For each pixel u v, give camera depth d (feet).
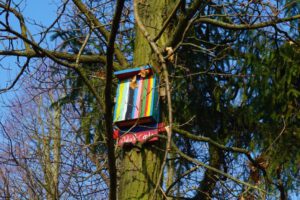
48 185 25.55
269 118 19.65
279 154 18.71
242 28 16.10
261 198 16.05
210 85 20.03
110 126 12.59
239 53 19.76
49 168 26.32
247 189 15.40
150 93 14.39
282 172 18.66
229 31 19.89
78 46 19.17
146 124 14.35
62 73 19.77
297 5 19.33
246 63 19.72
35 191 27.91
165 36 15.96
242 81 19.77
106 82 12.41
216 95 19.80
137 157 14.38
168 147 9.89
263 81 19.60
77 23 18.89
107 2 18.01
